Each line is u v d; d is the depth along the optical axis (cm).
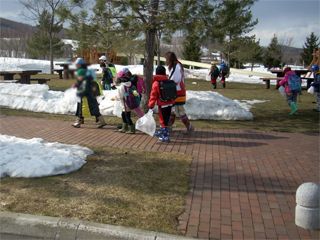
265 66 6309
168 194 564
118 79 947
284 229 479
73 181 598
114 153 760
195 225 476
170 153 779
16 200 524
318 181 654
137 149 800
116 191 566
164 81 851
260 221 497
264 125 1123
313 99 1805
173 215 497
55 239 453
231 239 450
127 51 1908
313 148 874
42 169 618
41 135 914
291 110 1341
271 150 844
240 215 511
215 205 538
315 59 2791
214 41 1110
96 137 903
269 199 569
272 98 1777
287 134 1016
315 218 479
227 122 1148
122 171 653
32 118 1136
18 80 2125
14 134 918
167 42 1224
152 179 622
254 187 614
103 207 510
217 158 764
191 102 1200
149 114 870
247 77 3356
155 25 1067
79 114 1012
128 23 1061
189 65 4188
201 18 1034
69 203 519
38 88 1346
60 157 669
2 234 462
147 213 498
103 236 444
